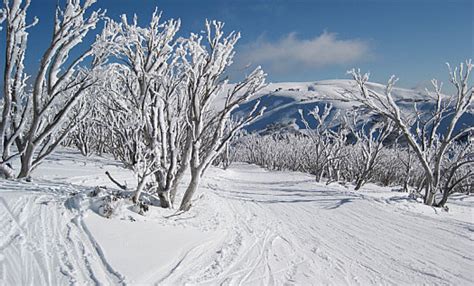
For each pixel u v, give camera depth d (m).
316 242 7.82
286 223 9.68
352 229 9.42
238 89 7.88
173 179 8.08
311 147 37.31
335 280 5.54
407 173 20.86
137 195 7.08
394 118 14.47
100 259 4.59
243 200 13.55
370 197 14.62
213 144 7.95
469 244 8.35
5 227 4.79
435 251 7.66
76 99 7.85
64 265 4.21
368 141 20.25
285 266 5.88
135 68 7.48
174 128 8.02
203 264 5.34
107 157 21.19
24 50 7.80
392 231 9.37
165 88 7.62
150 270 4.65
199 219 7.90
